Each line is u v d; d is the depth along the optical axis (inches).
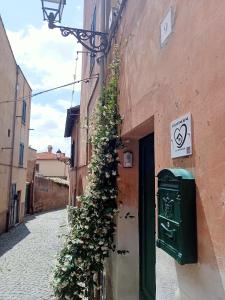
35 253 423.8
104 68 192.9
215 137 57.1
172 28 79.7
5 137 624.7
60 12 172.1
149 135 141.6
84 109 377.4
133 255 153.0
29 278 301.9
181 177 65.0
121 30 147.3
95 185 157.9
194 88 66.4
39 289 268.2
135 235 155.0
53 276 163.9
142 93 107.1
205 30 61.9
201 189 62.1
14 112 703.1
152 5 97.8
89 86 308.0
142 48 108.5
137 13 117.0
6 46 596.7
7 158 647.8
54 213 1093.1
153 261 131.8
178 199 65.1
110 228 154.7
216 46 57.4
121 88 145.5
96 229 152.6
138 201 157.8
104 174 157.1
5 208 637.3
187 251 62.6
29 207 1047.6
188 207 64.1
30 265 355.6
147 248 142.4
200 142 63.0
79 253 154.6
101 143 157.5
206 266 58.9
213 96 58.1
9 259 386.3
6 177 642.8
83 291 156.2
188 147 68.4
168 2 83.1
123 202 156.4
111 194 155.0
